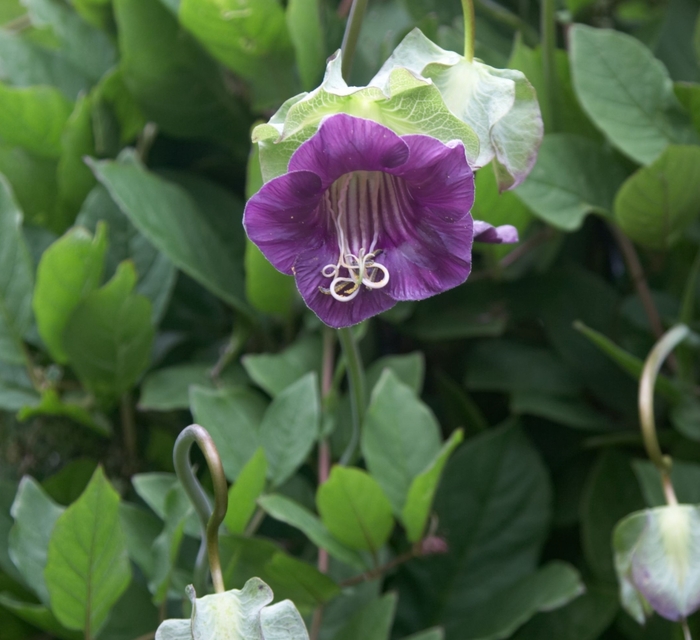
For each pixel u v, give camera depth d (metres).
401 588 0.49
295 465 0.45
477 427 0.52
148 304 0.48
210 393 0.46
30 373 0.49
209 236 0.51
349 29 0.40
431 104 0.34
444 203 0.34
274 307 0.50
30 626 0.47
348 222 0.35
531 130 0.37
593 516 0.49
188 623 0.35
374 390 0.47
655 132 0.49
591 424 0.50
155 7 0.52
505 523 0.49
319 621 0.45
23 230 0.52
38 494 0.44
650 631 0.49
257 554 0.43
